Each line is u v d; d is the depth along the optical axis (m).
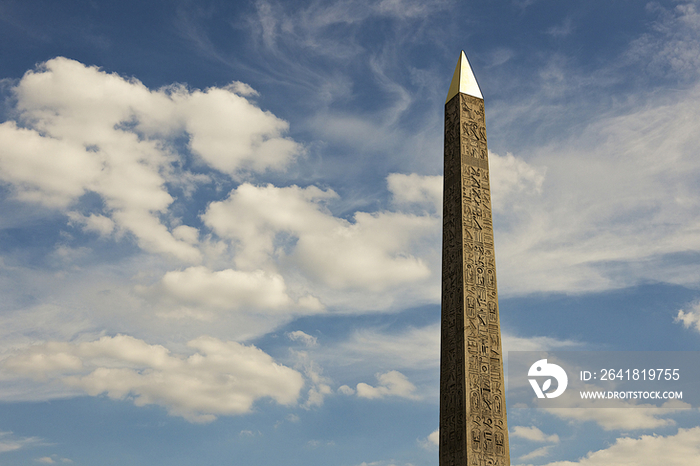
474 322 32.34
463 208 34.38
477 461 30.11
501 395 31.75
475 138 36.41
